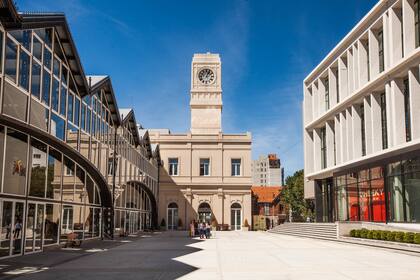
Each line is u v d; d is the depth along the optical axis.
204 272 15.45
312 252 24.05
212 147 63.31
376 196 34.25
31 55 20.11
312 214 77.00
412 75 28.72
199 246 28.36
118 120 35.53
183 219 61.84
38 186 21.42
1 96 17.22
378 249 26.22
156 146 59.94
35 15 20.08
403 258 20.66
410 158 29.23
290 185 82.88
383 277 14.27
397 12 31.11
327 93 47.16
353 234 31.86
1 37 17.38
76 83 26.44
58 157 23.97
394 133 30.42
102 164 32.03
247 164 62.75
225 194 62.44
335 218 42.88
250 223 61.38
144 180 49.19
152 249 25.48
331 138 45.41
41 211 21.81
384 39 31.92
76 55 24.72
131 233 44.00
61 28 22.84
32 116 20.17
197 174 62.69
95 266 17.12
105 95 32.69
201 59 69.50
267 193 102.81
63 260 18.84
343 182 41.06
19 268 16.17
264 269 16.36
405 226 29.39
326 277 14.26
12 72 18.23
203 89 68.62
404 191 29.92
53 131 22.75
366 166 36.00
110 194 32.53
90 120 29.20
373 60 34.47
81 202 27.81
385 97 33.81
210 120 67.81
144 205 52.62
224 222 61.72
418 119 28.27
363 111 38.47
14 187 19.00
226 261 19.12
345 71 41.31
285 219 87.88
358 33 37.06
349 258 20.64
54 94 23.02
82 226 28.23
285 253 23.38
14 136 18.97
